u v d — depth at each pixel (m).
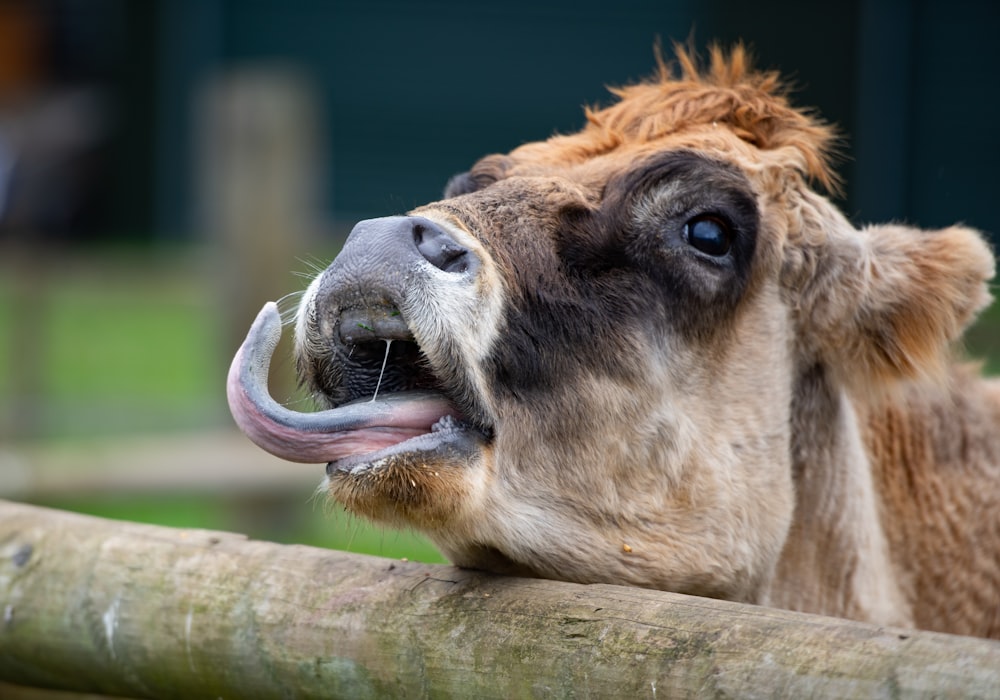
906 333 11.62
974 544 12.90
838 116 52.88
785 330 11.30
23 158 60.03
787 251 11.25
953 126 52.53
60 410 31.50
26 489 22.55
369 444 8.93
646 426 10.27
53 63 65.81
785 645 7.60
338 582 9.45
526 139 62.34
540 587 8.88
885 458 12.78
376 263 8.98
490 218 10.12
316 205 62.16
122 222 64.31
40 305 33.34
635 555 10.21
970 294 11.70
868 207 52.62
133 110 64.00
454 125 62.69
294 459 8.79
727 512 10.56
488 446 9.45
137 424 31.30
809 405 11.63
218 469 23.61
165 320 43.47
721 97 11.81
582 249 10.27
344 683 9.15
